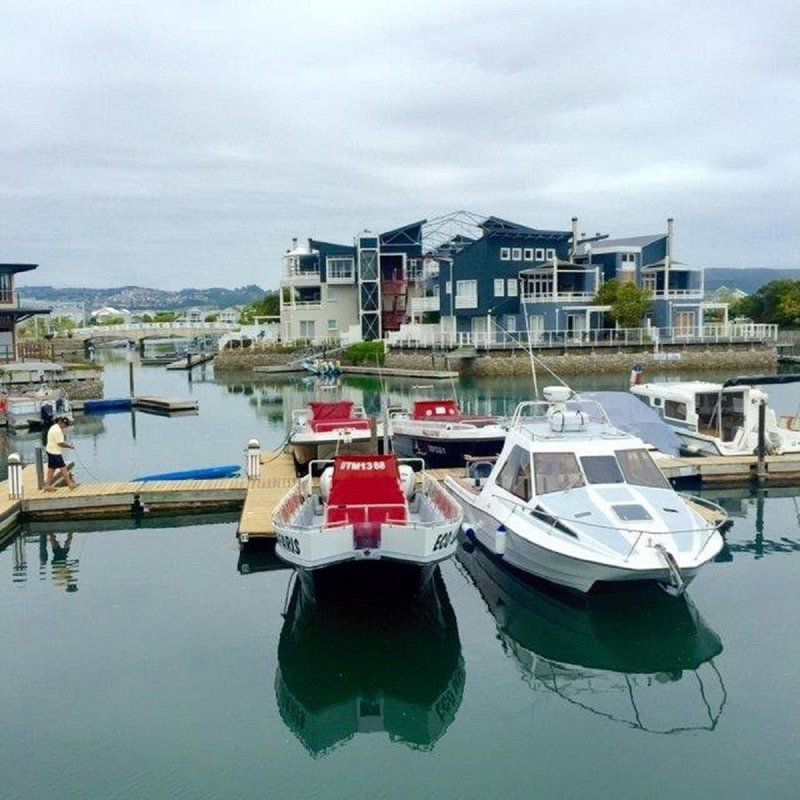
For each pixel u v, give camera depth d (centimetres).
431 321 7375
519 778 904
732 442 2466
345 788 888
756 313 8831
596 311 6512
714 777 892
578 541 1305
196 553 1700
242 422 3962
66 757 939
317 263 8056
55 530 1902
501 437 2405
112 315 16700
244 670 1154
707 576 1512
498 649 1246
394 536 1254
